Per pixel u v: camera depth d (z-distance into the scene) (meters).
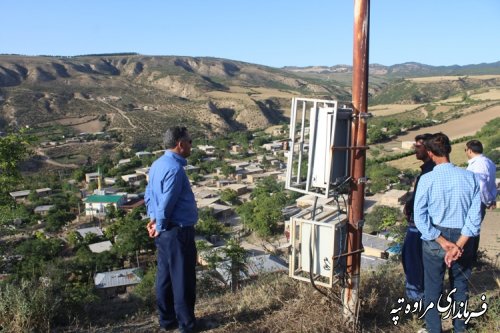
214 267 12.60
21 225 43.66
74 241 37.72
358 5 3.39
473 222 3.26
